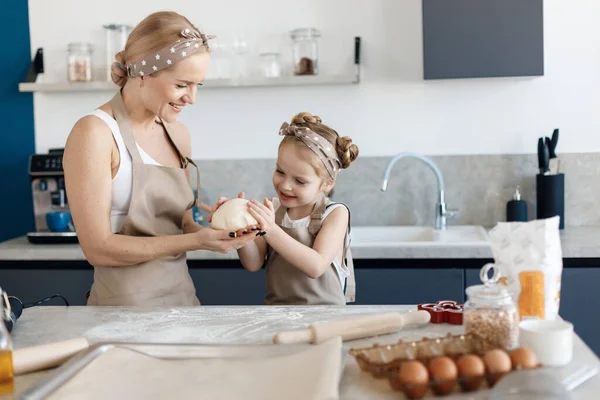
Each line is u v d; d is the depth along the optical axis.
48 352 1.25
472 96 3.26
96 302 1.89
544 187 3.12
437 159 3.30
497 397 0.99
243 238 1.75
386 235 3.29
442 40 2.96
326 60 3.30
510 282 1.34
